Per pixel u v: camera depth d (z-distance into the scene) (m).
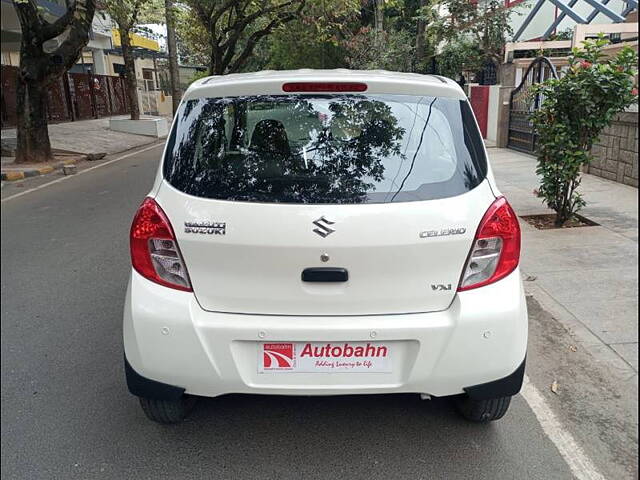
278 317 2.34
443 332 2.31
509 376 2.43
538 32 19.02
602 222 6.51
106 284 4.96
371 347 2.33
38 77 12.47
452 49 19.00
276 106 2.59
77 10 12.08
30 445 2.75
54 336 3.92
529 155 12.65
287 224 2.28
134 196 9.17
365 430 2.86
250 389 2.36
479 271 2.38
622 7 15.33
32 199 9.06
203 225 2.31
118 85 29.20
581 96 5.70
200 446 2.74
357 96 2.61
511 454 2.68
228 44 18.38
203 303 2.37
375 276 2.31
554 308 4.24
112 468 2.59
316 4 16.08
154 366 2.37
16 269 5.39
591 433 2.83
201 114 2.62
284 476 2.54
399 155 2.48
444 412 3.01
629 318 4.05
